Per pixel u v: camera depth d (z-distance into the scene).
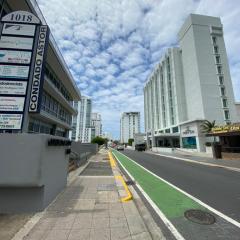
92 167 15.59
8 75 6.39
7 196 5.21
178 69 58.59
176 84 57.56
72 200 6.32
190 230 4.58
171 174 12.89
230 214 5.58
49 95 26.50
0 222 4.57
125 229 4.34
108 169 14.46
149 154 36.06
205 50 51.34
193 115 52.00
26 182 4.96
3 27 6.73
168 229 4.64
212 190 8.44
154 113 74.56
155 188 8.89
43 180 5.27
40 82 6.47
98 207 5.74
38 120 23.59
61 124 30.42
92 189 7.85
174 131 55.31
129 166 17.55
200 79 49.34
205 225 4.85
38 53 6.69
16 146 5.06
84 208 5.61
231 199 7.05
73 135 83.69
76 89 36.22
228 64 51.81
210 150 32.16
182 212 5.77
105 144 97.44
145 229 4.38
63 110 35.09
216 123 47.28
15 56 6.57
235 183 9.91
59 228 4.30
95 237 3.94
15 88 6.33
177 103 56.34
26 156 5.05
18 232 4.08
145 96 90.12
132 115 150.88
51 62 23.58
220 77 50.75
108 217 5.00
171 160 23.39
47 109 25.66
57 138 6.31
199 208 6.11
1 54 6.52
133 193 7.82
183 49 57.34
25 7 14.79
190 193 7.95
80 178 10.36
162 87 67.81
